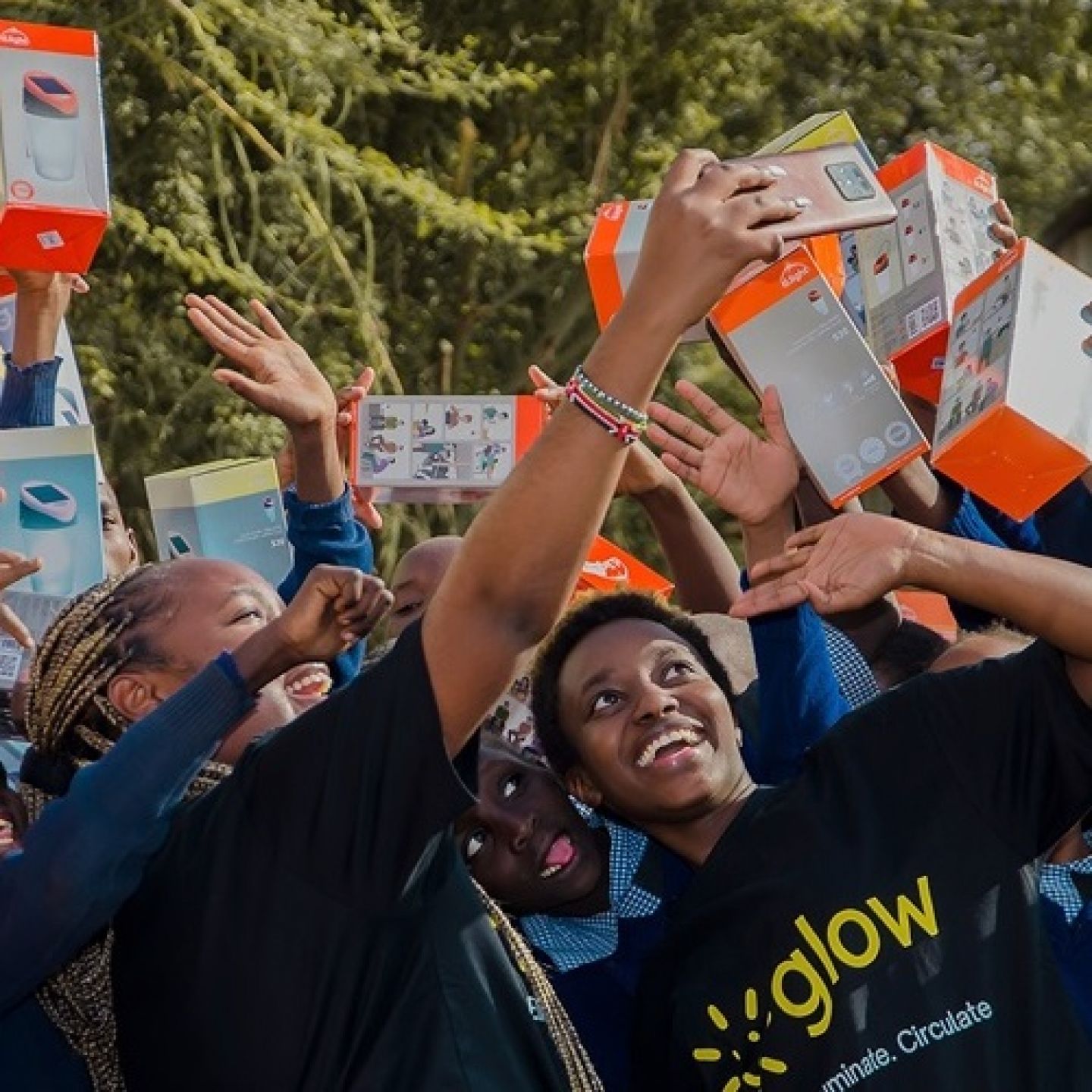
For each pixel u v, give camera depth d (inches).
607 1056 278.8
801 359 293.7
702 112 808.9
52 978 245.0
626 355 224.5
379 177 768.3
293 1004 229.9
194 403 780.0
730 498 294.0
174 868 237.1
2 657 311.7
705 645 299.0
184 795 247.4
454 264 821.9
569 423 224.1
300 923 230.1
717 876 269.0
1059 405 262.1
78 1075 246.8
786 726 301.0
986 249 330.6
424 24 850.8
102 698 260.4
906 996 255.9
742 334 294.5
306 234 791.7
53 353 360.5
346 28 785.6
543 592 225.5
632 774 281.4
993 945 257.6
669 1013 266.8
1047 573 255.3
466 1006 235.1
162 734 230.4
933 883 259.3
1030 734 262.4
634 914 287.9
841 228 239.9
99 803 229.1
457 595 225.1
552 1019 247.6
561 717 290.0
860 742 270.2
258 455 768.9
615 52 821.9
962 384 275.0
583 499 223.5
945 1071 252.8
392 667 227.0
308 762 229.8
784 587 256.1
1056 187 808.3
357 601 231.8
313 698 291.4
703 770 279.3
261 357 338.0
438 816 225.9
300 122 759.7
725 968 263.9
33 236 332.8
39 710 264.5
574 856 289.3
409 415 374.3
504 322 828.0
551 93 837.2
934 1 831.7
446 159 843.4
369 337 762.2
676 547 370.6
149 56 763.4
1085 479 281.1
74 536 331.3
